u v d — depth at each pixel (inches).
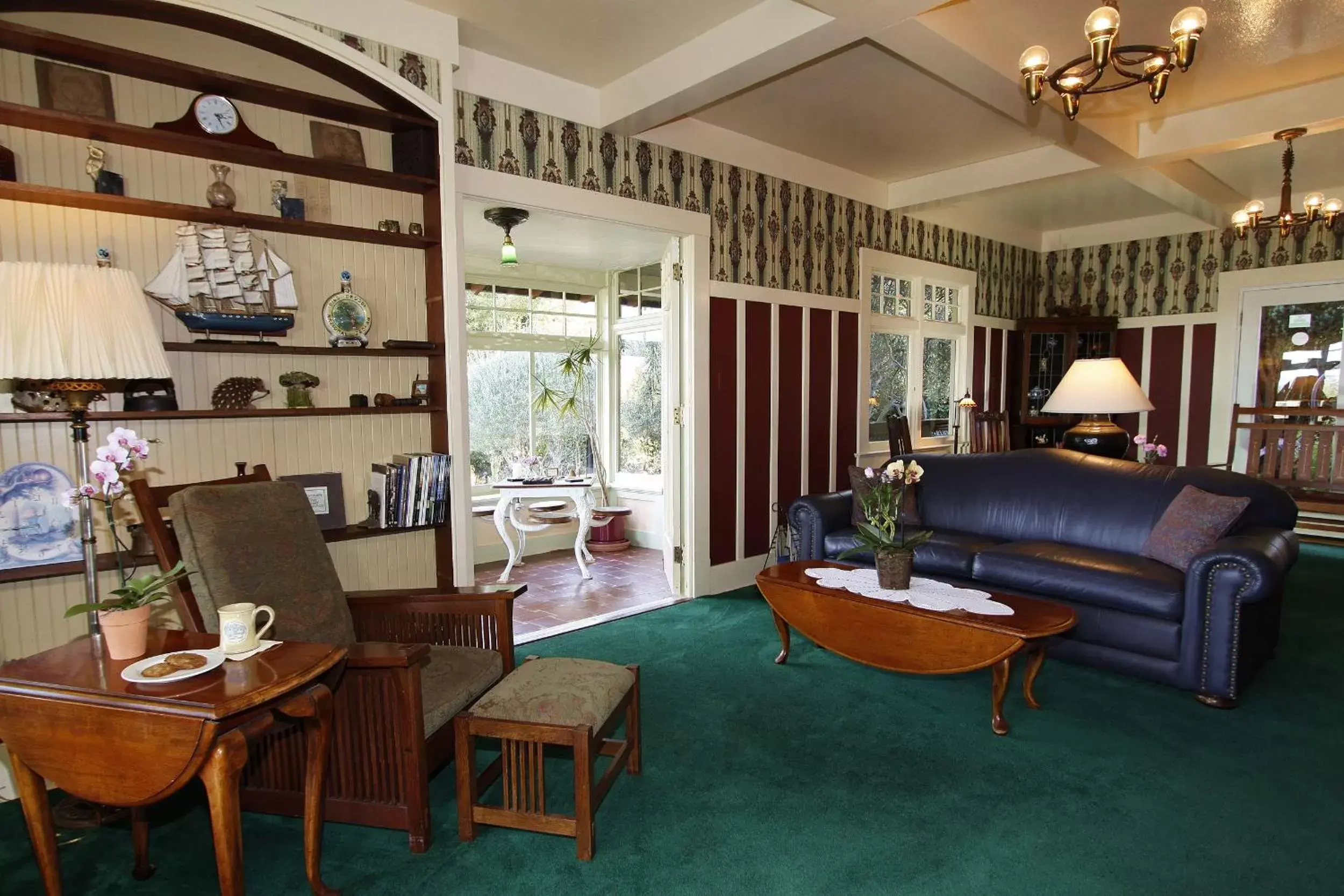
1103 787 88.4
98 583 86.8
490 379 227.0
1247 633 110.3
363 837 80.4
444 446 121.5
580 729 74.5
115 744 57.9
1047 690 118.2
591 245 203.8
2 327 66.1
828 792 88.0
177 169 99.5
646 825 81.4
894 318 224.5
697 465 171.3
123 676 60.7
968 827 80.4
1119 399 156.3
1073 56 131.4
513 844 78.9
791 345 190.7
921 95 147.9
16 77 88.0
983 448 240.2
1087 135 149.9
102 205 90.7
